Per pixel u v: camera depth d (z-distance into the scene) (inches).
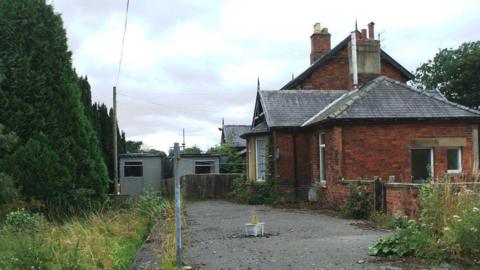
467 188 366.0
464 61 1836.9
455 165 716.0
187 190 1111.0
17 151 533.0
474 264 284.7
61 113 578.6
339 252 339.3
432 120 695.7
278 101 920.9
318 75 1160.2
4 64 547.8
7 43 555.2
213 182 1122.7
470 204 320.5
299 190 858.1
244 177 993.5
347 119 675.4
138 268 299.3
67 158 569.6
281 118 873.5
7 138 462.3
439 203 331.9
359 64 849.5
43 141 550.3
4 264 260.8
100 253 323.0
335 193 684.7
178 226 306.5
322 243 380.8
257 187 908.6
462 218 304.3
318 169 800.3
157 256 337.1
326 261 311.4
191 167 1397.6
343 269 288.0
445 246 300.5
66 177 557.3
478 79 1818.4
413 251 315.3
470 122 711.1
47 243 300.5
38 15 578.2
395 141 694.5
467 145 710.5
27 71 555.5
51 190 543.2
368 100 716.7
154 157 1405.0
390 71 1186.6
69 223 472.7
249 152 971.3
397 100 723.4
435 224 323.9
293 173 860.6
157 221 558.9
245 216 633.0
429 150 711.7
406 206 462.9
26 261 265.0
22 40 560.7
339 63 1167.0
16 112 543.8
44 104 561.9
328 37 1251.2
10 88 547.8
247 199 893.2
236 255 344.2
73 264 282.2
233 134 1951.3
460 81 1834.4
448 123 707.4
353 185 593.0
